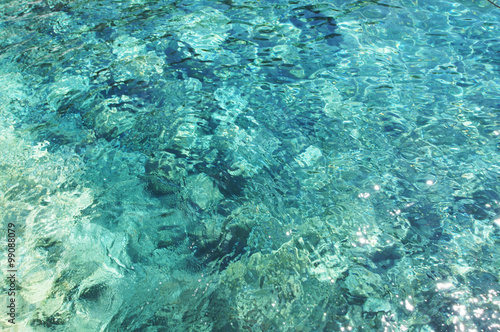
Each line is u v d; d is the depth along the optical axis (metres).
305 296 1.48
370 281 1.52
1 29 3.32
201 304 1.48
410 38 3.08
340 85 2.65
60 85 2.66
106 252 1.67
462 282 1.48
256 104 2.51
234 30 3.25
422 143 2.18
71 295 1.50
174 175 2.05
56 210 1.85
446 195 1.87
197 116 2.42
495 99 2.45
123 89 2.63
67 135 2.30
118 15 3.53
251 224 1.79
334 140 2.24
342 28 3.23
